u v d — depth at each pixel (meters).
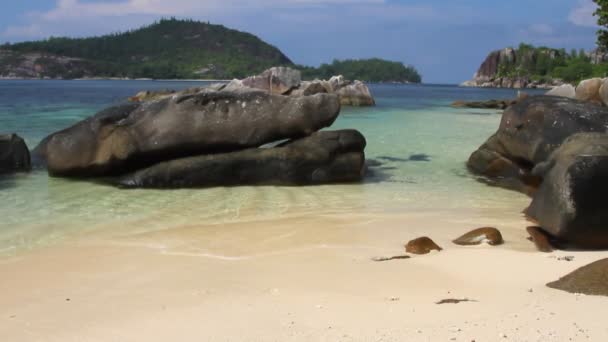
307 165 12.48
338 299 5.55
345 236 8.39
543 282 5.99
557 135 11.77
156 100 13.02
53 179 12.67
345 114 33.38
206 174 12.16
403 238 8.27
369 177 13.45
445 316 4.83
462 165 15.12
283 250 7.66
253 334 4.59
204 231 8.76
